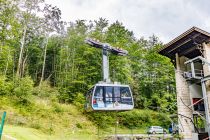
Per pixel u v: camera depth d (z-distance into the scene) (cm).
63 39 5841
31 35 5231
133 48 5444
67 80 4522
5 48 3422
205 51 2647
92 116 3769
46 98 3881
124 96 2350
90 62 4559
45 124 2989
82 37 5012
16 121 2659
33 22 4678
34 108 3212
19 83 3591
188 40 2720
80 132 3200
